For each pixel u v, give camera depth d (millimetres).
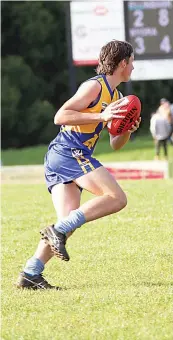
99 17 84812
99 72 17062
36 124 119625
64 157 16922
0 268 20594
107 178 16766
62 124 16484
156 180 46531
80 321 14758
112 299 16344
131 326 14297
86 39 85312
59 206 17109
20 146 120500
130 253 22156
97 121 16312
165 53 77625
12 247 24016
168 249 22734
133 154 79562
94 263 20797
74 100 16453
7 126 118625
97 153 83438
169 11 77188
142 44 77500
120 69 16953
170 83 125000
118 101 16578
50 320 14914
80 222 16578
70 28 86188
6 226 28531
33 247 23969
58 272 19609
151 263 20609
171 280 18391
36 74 123750
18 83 119312
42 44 122750
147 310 15414
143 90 123375
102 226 27500
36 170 52844
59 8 122125
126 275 19078
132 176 49531
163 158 72562
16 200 36781
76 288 17719
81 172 16828
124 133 17359
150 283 18031
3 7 120312
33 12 121062
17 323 14844
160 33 77375
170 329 14094
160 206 32375
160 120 67312
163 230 26344
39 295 16984
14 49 122500
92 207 16625
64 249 16531
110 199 16688
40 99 122625
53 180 17141
